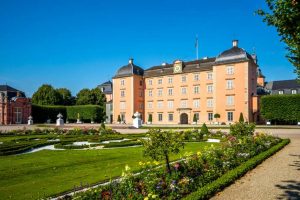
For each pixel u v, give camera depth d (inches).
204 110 2701.8
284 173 475.2
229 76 2498.8
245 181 424.8
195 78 2778.1
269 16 403.9
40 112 3368.6
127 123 3107.8
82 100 3858.3
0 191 384.2
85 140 1075.3
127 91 3134.8
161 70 3078.2
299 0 351.3
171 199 314.2
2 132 1487.5
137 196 300.0
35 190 386.3
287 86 2901.1
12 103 3093.0
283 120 2155.5
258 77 3486.7
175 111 2908.5
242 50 2480.3
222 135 1188.5
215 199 343.0
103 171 503.2
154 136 408.2
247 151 620.7
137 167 518.0
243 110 2410.2
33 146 863.1
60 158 663.8
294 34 395.2
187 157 471.8
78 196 295.1
